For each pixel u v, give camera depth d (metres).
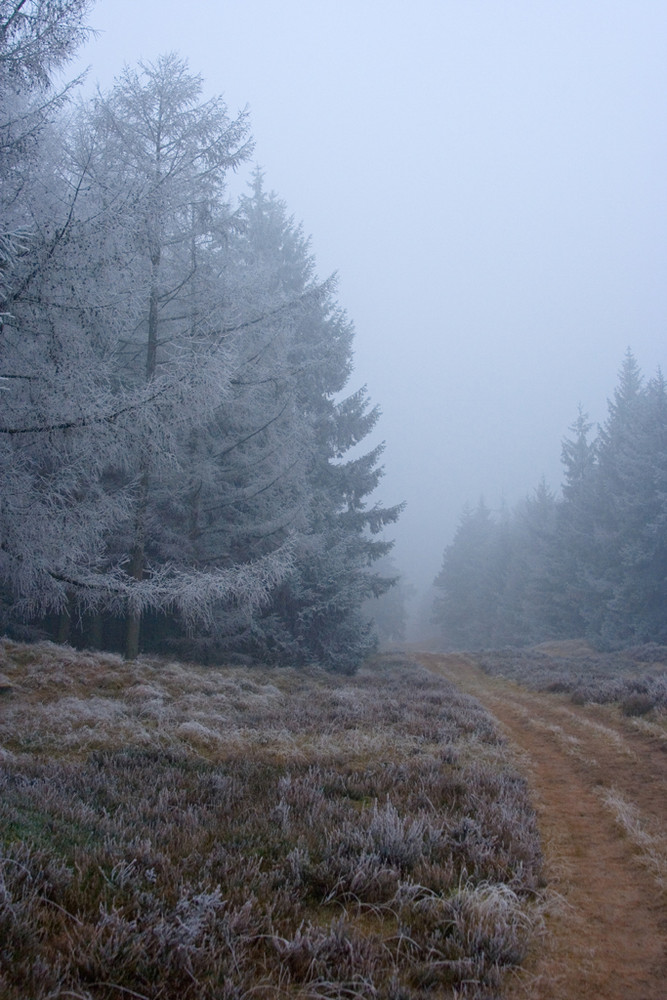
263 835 5.91
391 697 15.71
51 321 11.11
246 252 21.22
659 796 7.89
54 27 10.52
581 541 44.19
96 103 15.91
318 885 5.09
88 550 13.67
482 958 4.09
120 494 13.73
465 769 8.79
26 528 11.24
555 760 10.12
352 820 6.37
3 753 8.35
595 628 41.50
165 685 14.38
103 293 11.50
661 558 36.56
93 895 4.37
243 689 15.49
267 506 20.69
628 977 4.17
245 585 14.42
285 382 18.69
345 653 25.16
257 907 4.51
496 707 16.31
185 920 4.05
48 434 11.30
